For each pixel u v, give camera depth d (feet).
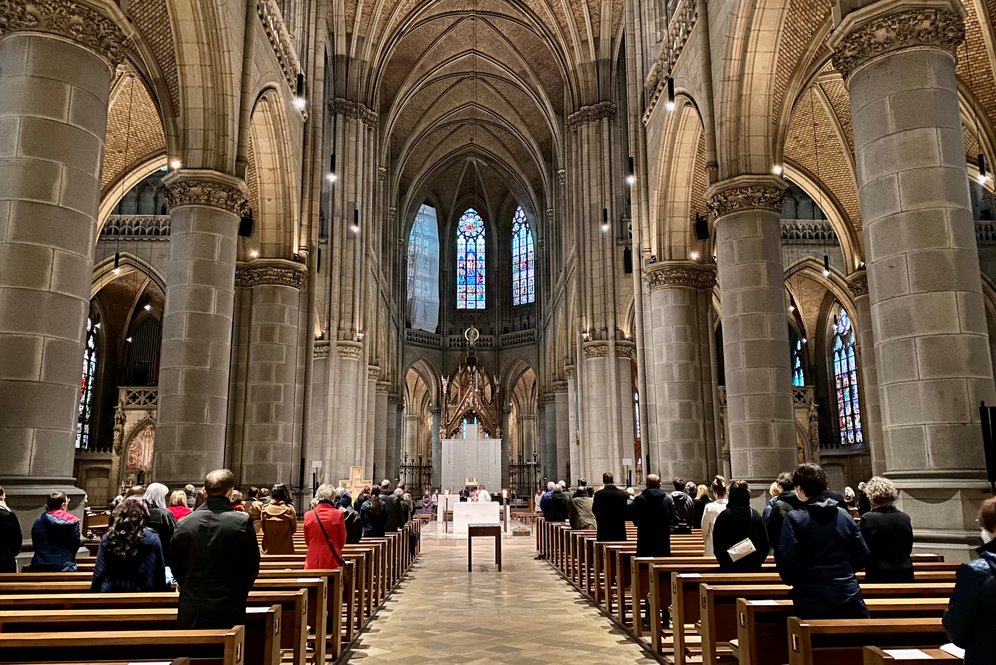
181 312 44.27
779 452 45.47
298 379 65.72
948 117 29.58
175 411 43.24
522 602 39.83
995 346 100.07
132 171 73.10
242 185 46.85
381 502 47.03
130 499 20.38
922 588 18.38
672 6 69.82
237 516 16.55
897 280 29.12
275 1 58.80
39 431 27.12
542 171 156.76
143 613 16.16
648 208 70.90
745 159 48.78
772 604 17.53
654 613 26.48
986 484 26.68
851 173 74.13
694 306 65.62
